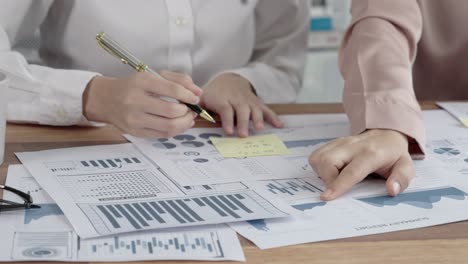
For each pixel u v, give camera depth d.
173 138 1.06
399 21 1.13
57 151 0.98
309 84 2.37
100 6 1.29
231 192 0.85
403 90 1.04
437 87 1.49
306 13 1.52
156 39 1.33
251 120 1.15
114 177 0.89
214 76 1.31
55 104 1.07
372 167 0.89
